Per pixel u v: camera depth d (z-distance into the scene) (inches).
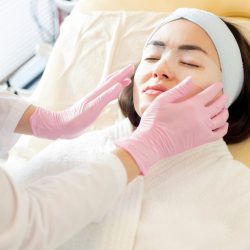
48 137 33.4
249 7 42.9
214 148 31.5
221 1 44.1
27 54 84.7
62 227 19.9
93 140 34.0
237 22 41.6
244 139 36.7
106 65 46.3
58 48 50.4
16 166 42.6
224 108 30.4
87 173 21.6
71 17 53.2
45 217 19.3
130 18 48.0
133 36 46.9
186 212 28.1
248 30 39.9
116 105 43.4
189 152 30.8
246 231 27.8
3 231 17.2
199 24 31.2
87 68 47.5
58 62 49.3
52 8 79.8
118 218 27.4
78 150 33.3
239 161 34.4
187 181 29.7
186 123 26.9
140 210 28.0
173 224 27.2
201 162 30.6
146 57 32.4
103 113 43.4
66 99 47.0
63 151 33.7
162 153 26.8
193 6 45.6
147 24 46.9
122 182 22.6
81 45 49.0
